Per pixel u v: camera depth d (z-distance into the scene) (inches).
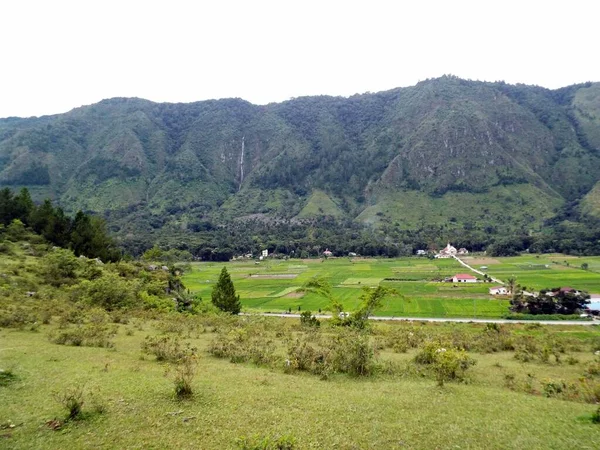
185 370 682.8
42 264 2023.9
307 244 7642.7
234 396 585.0
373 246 7229.3
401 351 1103.0
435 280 4264.3
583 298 2731.3
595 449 446.9
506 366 944.9
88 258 2576.3
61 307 1366.9
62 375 640.4
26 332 1008.2
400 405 577.9
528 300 2758.4
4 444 398.6
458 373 824.9
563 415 561.3
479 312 2746.1
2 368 645.3
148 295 2007.9
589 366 906.1
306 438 448.1
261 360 870.4
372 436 460.8
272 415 514.0
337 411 539.5
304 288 1865.2
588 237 6501.0
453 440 458.3
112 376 655.1
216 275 4808.1
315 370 804.0
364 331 1245.1
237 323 1494.8
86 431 439.8
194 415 502.0
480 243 7411.4
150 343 906.7
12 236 2573.8
